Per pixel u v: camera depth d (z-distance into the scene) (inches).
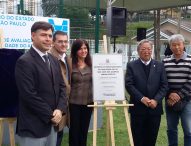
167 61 146.6
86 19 232.7
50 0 244.5
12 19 173.2
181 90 144.7
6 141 166.1
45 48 100.6
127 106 138.3
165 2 417.7
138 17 955.3
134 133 144.3
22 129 100.3
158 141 186.7
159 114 142.3
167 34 931.3
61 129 131.0
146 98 138.7
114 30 207.8
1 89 116.0
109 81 140.4
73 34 226.2
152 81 140.2
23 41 178.7
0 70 114.7
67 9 236.2
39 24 100.3
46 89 100.7
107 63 141.3
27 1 249.1
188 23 995.9
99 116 205.0
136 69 141.2
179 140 189.2
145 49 139.8
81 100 141.3
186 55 145.7
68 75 138.7
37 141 99.9
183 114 147.6
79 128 144.3
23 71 98.2
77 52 141.8
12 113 117.5
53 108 102.8
